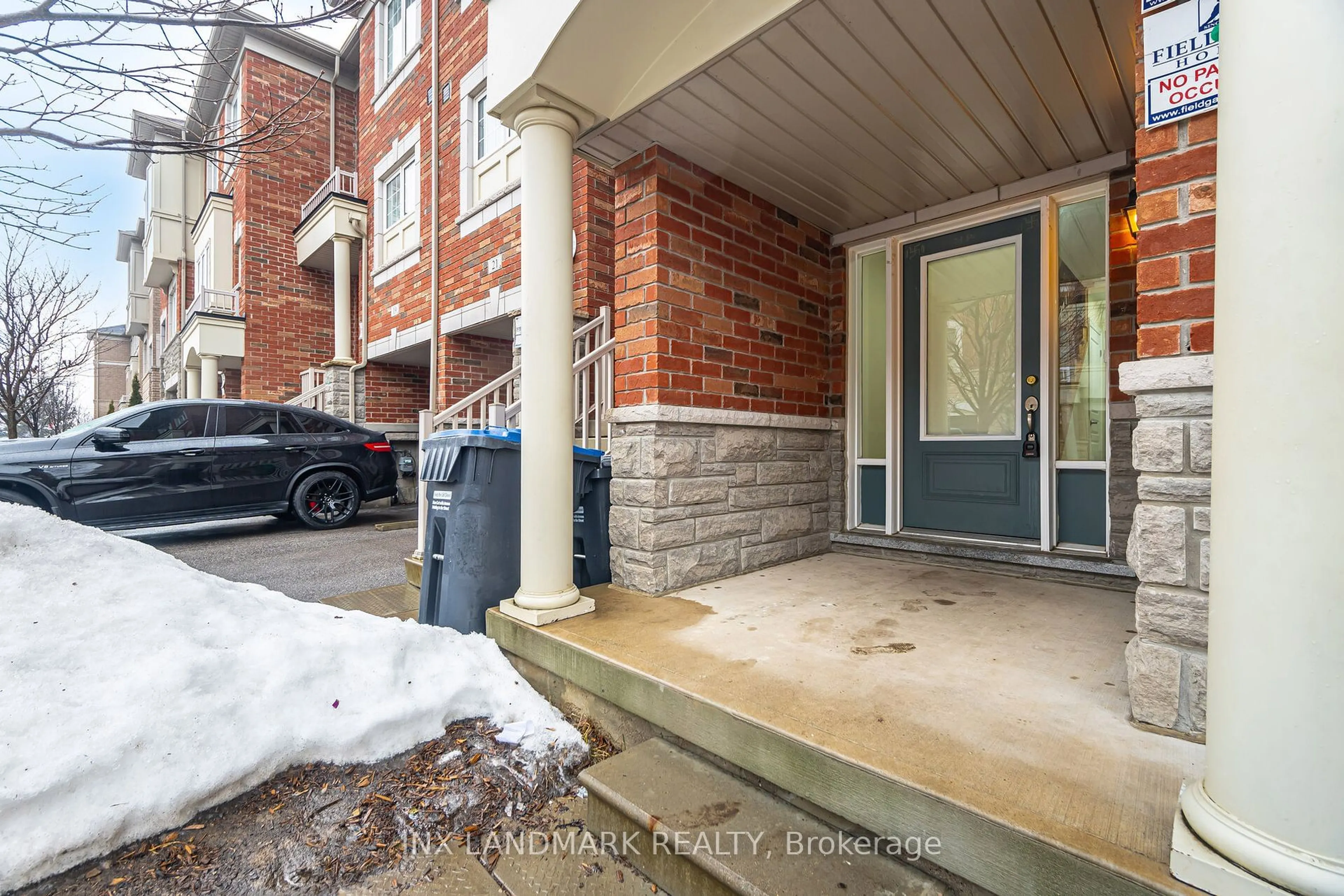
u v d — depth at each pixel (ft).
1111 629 8.05
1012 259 11.96
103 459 17.58
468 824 5.98
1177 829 3.61
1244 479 3.39
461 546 9.57
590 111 8.91
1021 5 7.11
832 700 5.85
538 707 7.72
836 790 4.86
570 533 8.88
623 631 8.05
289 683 6.75
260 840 5.59
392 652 7.62
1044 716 5.48
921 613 8.84
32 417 34.09
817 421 13.41
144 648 6.45
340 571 15.42
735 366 11.56
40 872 4.92
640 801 5.42
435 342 22.90
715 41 7.86
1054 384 11.30
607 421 13.21
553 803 6.37
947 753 4.83
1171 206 5.02
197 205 49.47
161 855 5.33
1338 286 3.12
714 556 10.94
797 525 12.91
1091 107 9.11
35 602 6.37
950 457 12.71
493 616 8.95
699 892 4.81
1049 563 10.84
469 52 21.36
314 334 35.63
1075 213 11.43
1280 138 3.30
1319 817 3.07
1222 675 3.50
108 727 5.63
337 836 5.70
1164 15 5.04
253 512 20.26
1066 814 4.04
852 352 13.93
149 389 64.28
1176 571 5.05
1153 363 5.08
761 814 5.21
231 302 36.14
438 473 9.91
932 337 13.08
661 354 10.16
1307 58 3.23
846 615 8.76
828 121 9.45
